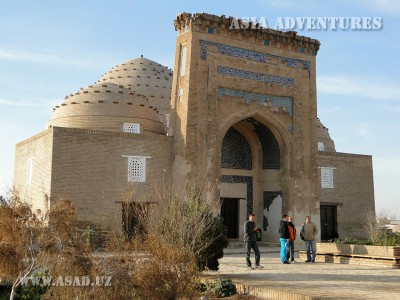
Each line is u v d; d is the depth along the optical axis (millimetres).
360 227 21797
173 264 7277
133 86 22469
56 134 14992
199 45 16812
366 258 11836
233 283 8586
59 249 6820
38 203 15656
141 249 7414
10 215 6980
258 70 17938
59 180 14836
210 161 16531
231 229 19125
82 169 15203
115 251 7219
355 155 22219
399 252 11375
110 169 15641
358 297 7059
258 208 19547
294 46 18859
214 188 16406
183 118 16484
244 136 19859
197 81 16641
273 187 19000
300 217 18281
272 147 19109
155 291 6973
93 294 6543
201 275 9125
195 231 9172
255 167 19797
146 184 16078
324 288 7953
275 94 18250
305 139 18797
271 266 11578
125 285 6758
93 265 6695
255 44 17984
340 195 21516
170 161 16703
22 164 17969
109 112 18016
